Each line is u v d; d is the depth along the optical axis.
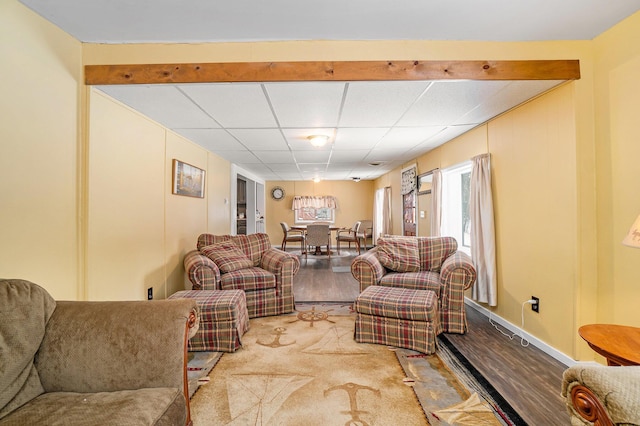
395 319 2.36
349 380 1.90
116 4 1.60
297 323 2.91
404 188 5.64
